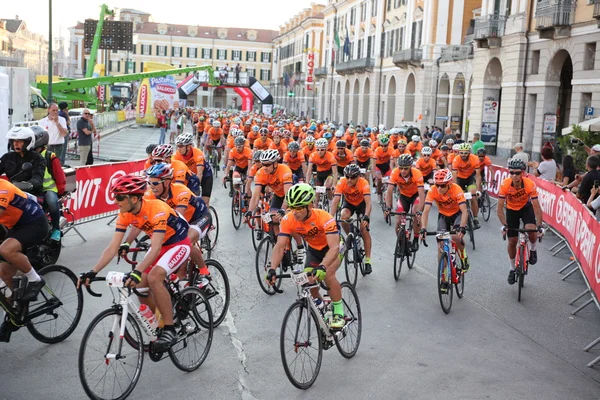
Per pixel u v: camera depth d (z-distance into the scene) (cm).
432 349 606
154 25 10762
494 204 1600
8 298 542
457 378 537
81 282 473
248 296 757
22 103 1498
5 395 471
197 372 531
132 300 489
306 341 512
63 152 1394
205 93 10556
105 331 463
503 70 2972
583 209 882
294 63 9194
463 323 691
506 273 933
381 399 490
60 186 820
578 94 2388
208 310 560
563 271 964
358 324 596
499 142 3003
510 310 749
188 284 601
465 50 3703
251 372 533
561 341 646
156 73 3750
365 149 1427
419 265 962
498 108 3142
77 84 3300
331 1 7062
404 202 962
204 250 948
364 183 837
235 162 1241
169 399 477
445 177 765
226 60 10962
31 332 566
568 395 512
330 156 1266
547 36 2561
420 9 4222
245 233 1136
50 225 793
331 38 6981
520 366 571
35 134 779
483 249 1100
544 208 1305
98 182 1124
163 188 561
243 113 4294
